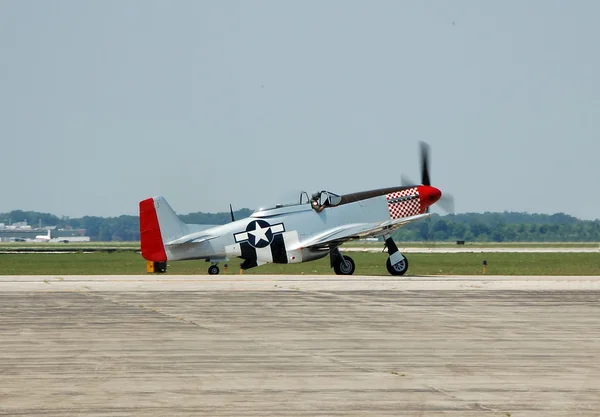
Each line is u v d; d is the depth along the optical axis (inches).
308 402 1422.2
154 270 5182.1
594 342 2001.7
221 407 1390.3
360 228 4298.7
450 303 2822.3
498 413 1353.3
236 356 1824.6
